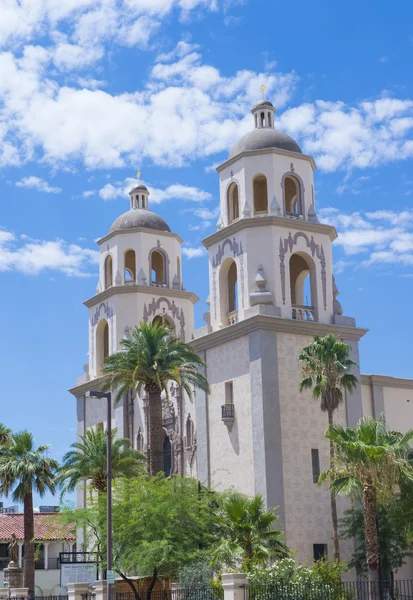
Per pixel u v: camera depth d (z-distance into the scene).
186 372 51.78
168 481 46.97
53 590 77.56
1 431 61.53
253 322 51.75
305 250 55.28
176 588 42.91
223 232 56.09
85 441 53.91
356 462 37.38
